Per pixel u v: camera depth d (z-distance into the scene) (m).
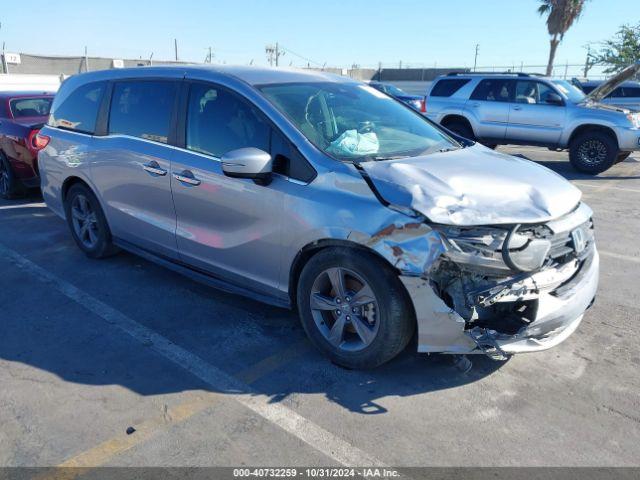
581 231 3.48
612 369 3.60
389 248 3.12
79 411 3.17
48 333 4.11
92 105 5.34
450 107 13.14
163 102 4.56
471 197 3.23
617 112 10.91
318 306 3.60
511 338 3.19
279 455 2.82
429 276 3.05
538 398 3.29
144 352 3.83
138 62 25.69
